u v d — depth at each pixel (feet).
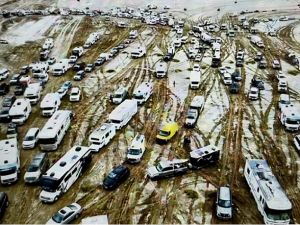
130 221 111.34
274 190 111.55
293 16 387.34
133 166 138.92
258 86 211.41
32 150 150.82
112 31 333.83
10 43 296.30
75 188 126.52
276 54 276.62
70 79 228.63
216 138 158.40
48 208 117.29
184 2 437.58
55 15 381.60
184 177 132.77
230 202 113.39
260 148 151.23
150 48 288.30
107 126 156.15
